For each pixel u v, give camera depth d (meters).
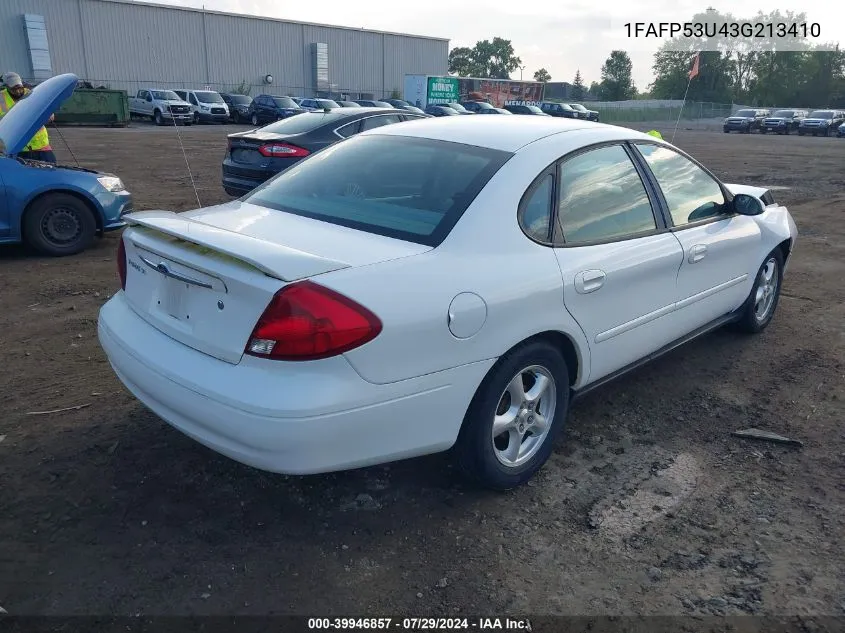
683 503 3.19
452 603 2.54
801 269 7.59
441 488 3.24
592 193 3.50
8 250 7.71
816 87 76.81
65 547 2.77
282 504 3.08
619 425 3.92
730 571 2.74
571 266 3.22
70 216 7.46
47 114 6.70
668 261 3.84
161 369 2.76
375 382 2.54
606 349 3.54
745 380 4.58
